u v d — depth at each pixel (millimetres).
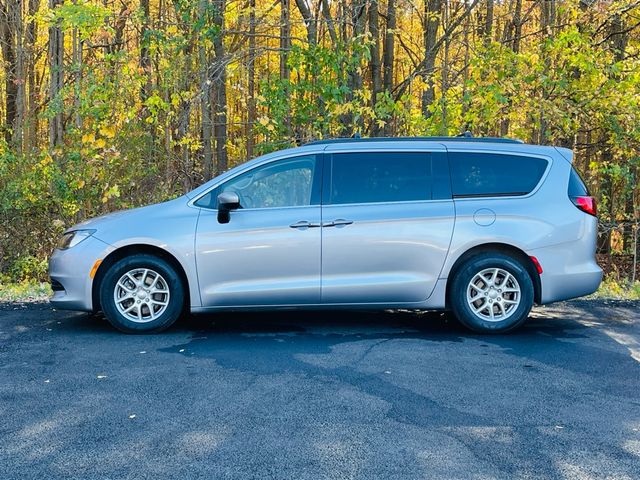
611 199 12555
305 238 6051
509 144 6359
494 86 10531
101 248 6074
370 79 16828
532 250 6121
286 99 10625
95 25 11094
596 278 6238
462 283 6125
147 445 3498
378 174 6230
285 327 6406
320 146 6320
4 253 10266
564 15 12484
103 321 6688
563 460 3330
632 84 11102
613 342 5871
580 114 11406
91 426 3768
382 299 6137
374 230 6074
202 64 11266
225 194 5969
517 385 4562
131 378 4676
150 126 10977
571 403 4203
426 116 13023
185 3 10680
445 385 4543
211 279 6070
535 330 6355
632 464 3289
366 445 3498
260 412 3986
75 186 10094
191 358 5215
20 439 3586
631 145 11680
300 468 3219
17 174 10438
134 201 10648
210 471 3188
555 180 6266
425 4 15227
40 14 13156
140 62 11430
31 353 5383
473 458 3344
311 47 10562
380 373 4812
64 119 16266
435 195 6184
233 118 18922
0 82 18656
